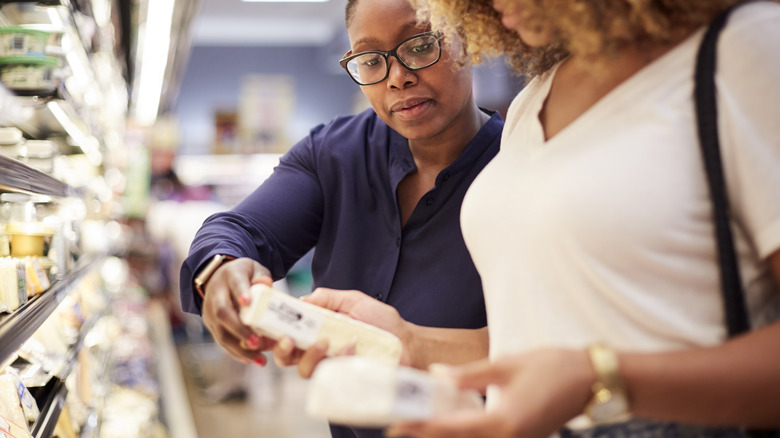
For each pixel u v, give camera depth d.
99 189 4.29
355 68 1.67
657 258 0.94
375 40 1.59
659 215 0.93
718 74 0.92
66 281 2.28
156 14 4.43
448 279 1.70
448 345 1.43
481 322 1.68
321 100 14.95
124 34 4.87
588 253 0.96
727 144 0.91
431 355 1.42
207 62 14.58
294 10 13.25
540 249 1.01
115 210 5.75
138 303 7.29
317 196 1.89
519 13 1.06
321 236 1.91
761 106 0.89
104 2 3.35
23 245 2.06
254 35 14.60
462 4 1.25
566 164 1.01
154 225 9.58
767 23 0.91
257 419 6.38
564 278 0.99
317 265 1.92
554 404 0.82
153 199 10.32
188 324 9.74
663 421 0.96
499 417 0.81
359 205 1.83
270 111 12.84
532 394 0.82
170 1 4.16
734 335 0.90
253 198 1.86
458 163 1.71
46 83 2.16
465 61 1.59
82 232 3.35
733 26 0.92
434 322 1.68
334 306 1.39
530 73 1.32
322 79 14.95
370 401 0.81
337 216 1.88
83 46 2.69
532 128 1.12
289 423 6.27
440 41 1.57
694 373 0.82
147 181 9.81
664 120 0.95
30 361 2.06
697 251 0.94
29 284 1.81
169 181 8.90
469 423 0.82
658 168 0.94
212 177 12.79
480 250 1.14
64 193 2.29
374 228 1.82
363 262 1.82
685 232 0.93
